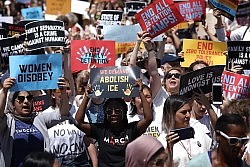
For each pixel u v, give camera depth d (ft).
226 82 28.50
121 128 25.77
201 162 20.13
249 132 22.80
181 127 23.94
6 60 29.58
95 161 27.02
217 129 20.12
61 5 46.68
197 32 42.34
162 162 18.31
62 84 26.55
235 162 20.15
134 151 18.34
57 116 27.14
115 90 25.98
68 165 27.07
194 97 25.59
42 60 26.32
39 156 18.45
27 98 25.71
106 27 35.76
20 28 35.01
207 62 33.83
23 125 25.57
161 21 32.32
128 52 33.53
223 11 36.58
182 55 33.96
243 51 30.63
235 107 23.18
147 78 30.50
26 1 53.78
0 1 57.41
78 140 27.14
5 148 25.14
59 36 29.30
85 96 25.98
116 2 48.85
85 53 31.27
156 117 28.17
